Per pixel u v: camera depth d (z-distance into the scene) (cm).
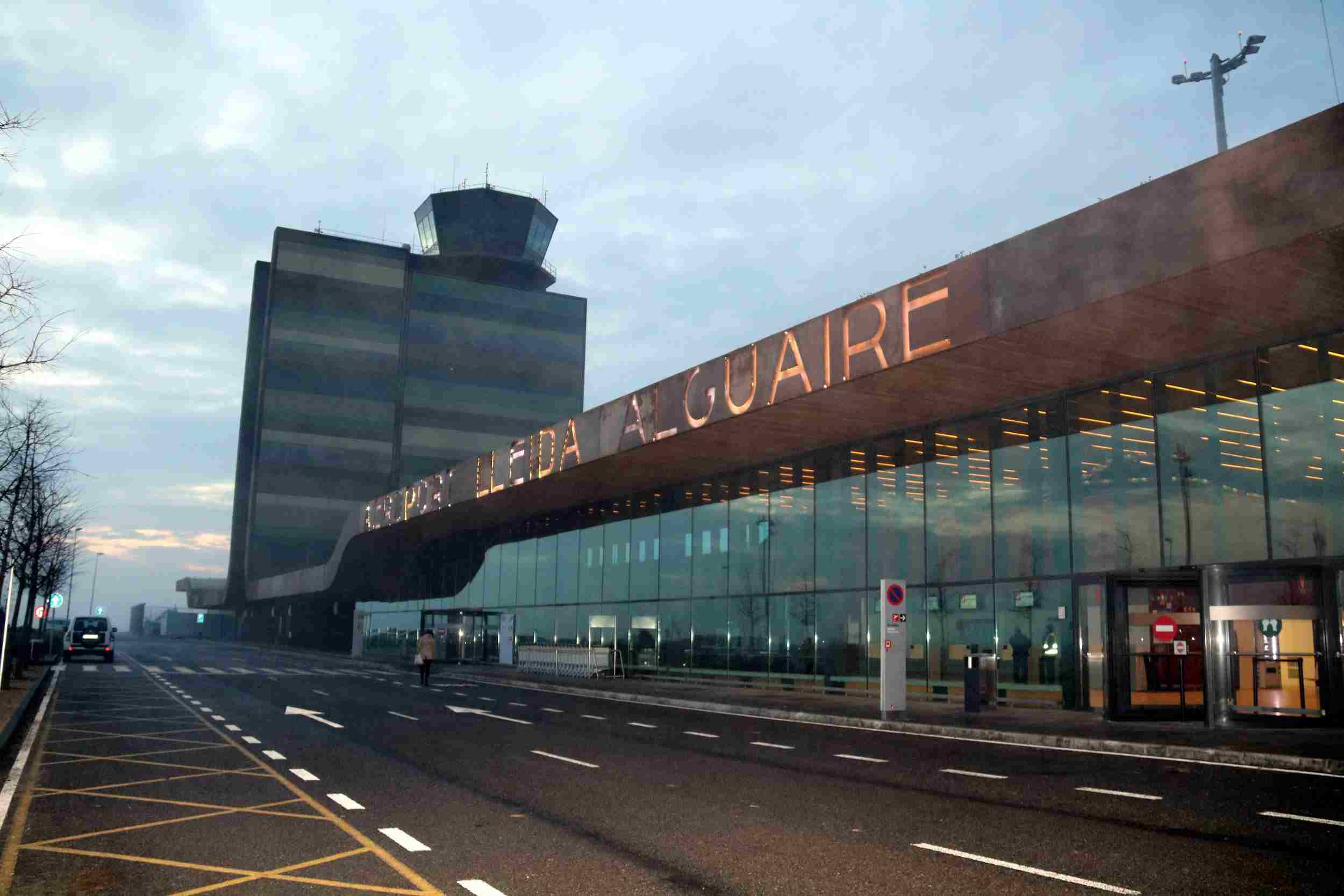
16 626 2988
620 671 3769
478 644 5062
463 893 677
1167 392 1989
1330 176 1316
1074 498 2152
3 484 2773
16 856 792
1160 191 1527
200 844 831
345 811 991
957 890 682
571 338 10356
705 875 726
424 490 4638
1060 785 1146
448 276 9988
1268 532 1792
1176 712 1891
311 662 5116
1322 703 1652
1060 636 2145
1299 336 1778
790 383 2288
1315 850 796
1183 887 684
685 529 3506
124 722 1920
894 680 2097
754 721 2030
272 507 8912
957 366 1994
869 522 2695
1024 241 1739
